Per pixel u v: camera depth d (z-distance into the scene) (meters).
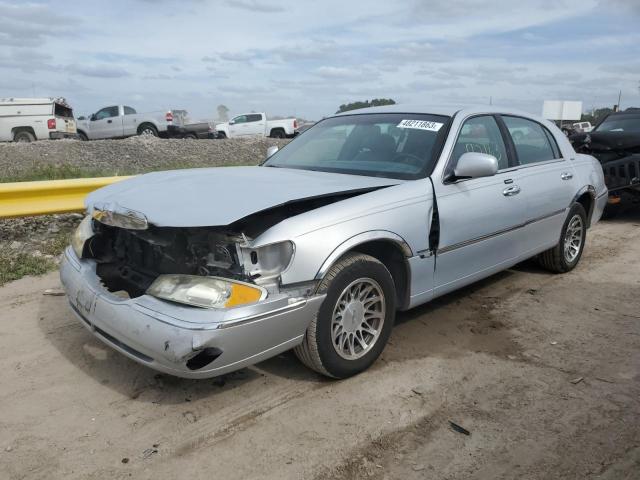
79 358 3.78
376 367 3.69
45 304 4.73
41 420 3.07
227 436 2.94
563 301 4.95
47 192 6.32
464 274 4.22
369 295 3.55
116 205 3.29
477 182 4.23
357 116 4.87
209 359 2.84
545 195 4.98
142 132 24.27
